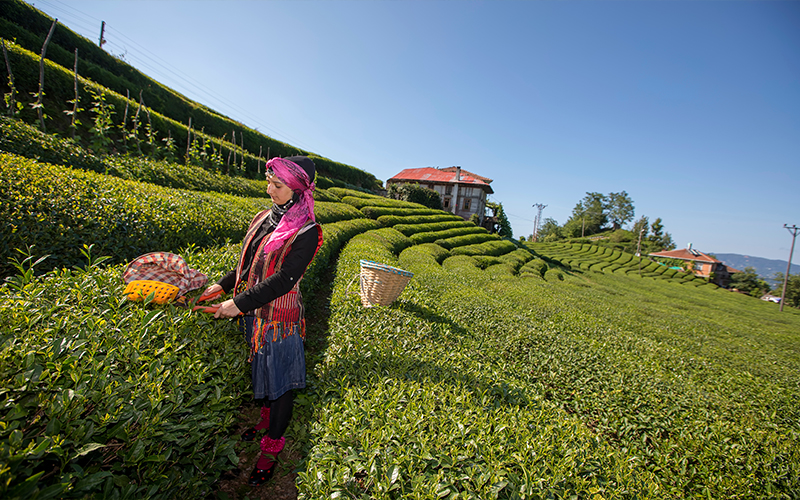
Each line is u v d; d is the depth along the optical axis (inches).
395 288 188.4
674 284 1555.1
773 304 1578.5
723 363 290.2
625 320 393.4
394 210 956.6
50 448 44.9
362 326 152.1
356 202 904.9
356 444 75.7
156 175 344.5
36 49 500.4
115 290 83.9
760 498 113.7
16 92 342.3
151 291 81.0
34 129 269.4
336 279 248.7
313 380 112.6
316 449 74.4
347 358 117.4
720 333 461.1
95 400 54.4
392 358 124.1
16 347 54.7
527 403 125.3
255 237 85.4
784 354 404.8
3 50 313.0
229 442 77.5
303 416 99.7
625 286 1089.4
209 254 145.0
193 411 69.7
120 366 66.7
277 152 1025.5
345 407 88.0
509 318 255.4
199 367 74.0
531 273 752.3
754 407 195.2
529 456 83.3
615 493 81.6
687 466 131.4
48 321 66.0
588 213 3804.1
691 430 151.1
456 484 69.9
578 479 79.0
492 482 68.6
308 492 67.4
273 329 80.7
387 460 69.1
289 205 82.2
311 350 160.7
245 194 489.7
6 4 520.7
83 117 415.5
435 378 117.1
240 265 87.2
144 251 166.4
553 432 102.4
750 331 577.9
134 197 187.0
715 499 111.9
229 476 86.2
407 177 1808.6
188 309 86.0
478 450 78.9
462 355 151.4
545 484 74.6
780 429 170.2
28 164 171.5
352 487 65.1
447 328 187.2
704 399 187.8
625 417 153.7
